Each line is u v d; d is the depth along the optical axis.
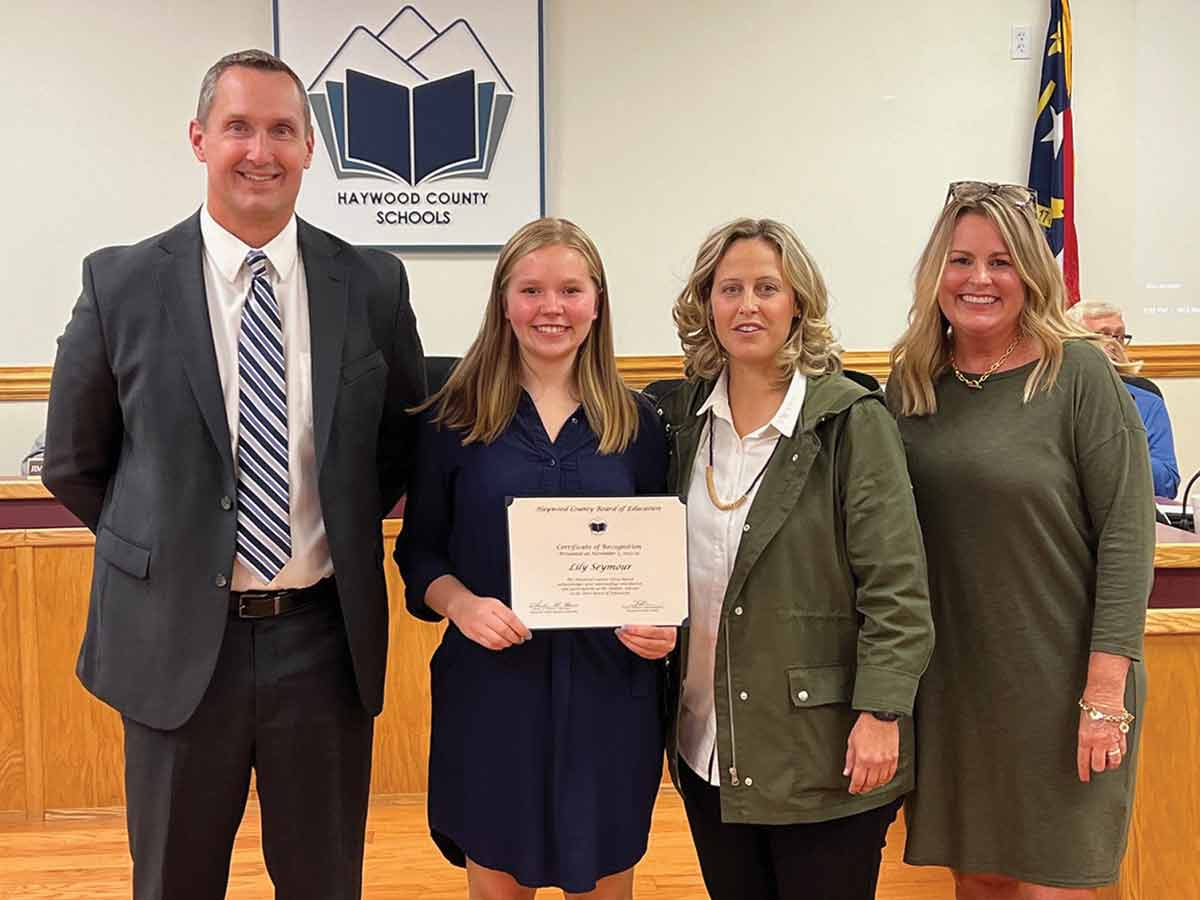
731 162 4.26
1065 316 1.75
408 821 3.00
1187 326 4.44
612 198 4.24
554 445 1.73
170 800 1.67
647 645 1.64
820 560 1.63
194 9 4.05
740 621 1.63
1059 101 4.20
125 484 1.69
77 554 3.00
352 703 1.77
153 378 1.64
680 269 4.27
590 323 1.73
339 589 1.70
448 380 1.84
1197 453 4.48
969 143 4.32
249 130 1.64
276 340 1.69
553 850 1.68
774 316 1.64
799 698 1.61
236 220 1.68
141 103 4.06
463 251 4.20
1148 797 2.18
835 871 1.66
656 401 1.90
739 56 4.23
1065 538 1.70
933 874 2.72
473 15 4.10
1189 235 4.40
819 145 4.28
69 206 4.08
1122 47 4.33
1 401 4.10
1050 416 1.70
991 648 1.72
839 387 1.65
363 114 4.09
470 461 1.74
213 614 1.64
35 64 4.02
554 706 1.68
